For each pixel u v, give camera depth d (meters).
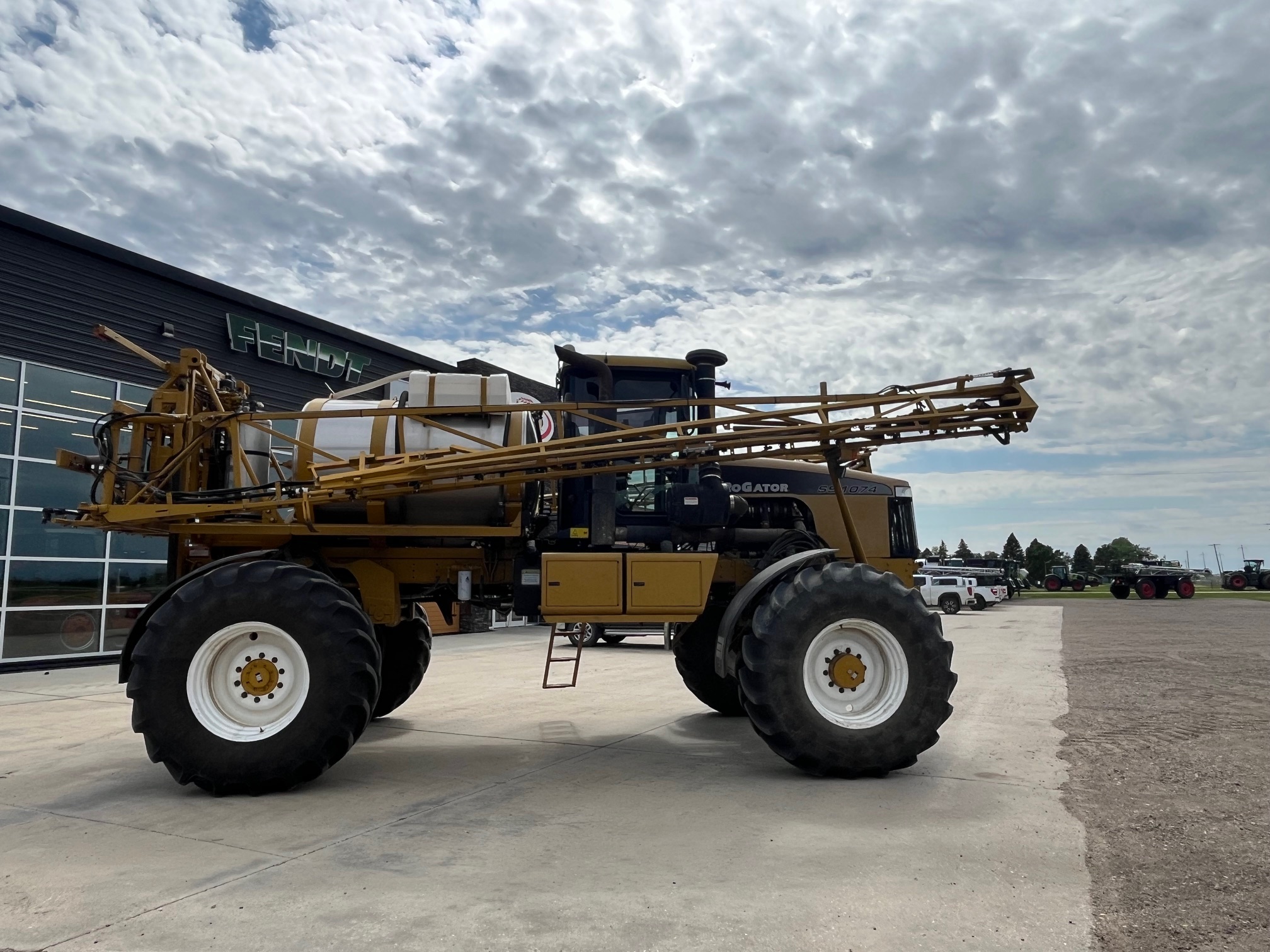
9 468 10.90
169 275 12.76
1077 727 5.94
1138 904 2.74
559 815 3.87
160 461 5.27
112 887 2.98
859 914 2.67
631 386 5.86
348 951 2.44
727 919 2.63
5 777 4.79
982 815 3.79
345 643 4.44
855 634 4.70
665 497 5.76
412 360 17.19
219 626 4.38
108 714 7.16
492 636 17.56
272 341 14.31
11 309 10.98
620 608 5.02
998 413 4.92
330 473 5.30
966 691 7.82
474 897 2.84
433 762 5.07
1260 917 2.62
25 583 11.02
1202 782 4.32
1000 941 2.46
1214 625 16.98
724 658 4.93
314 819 3.85
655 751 5.38
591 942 2.48
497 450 4.97
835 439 5.14
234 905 2.79
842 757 4.50
